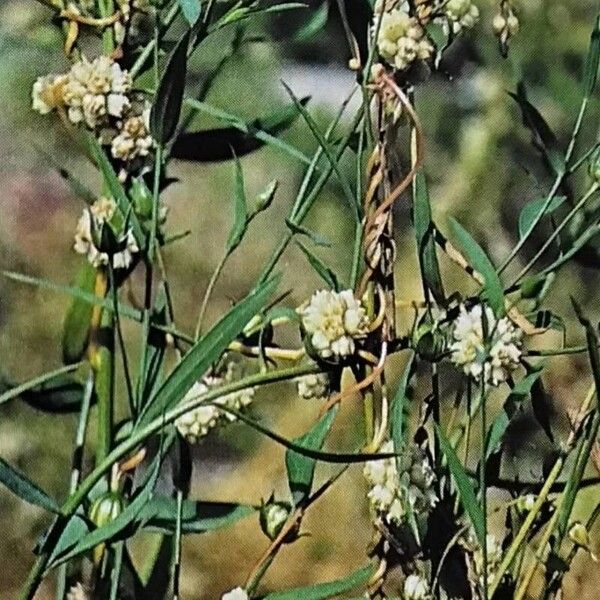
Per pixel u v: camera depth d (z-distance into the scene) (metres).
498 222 0.44
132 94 0.21
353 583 0.21
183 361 0.19
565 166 0.22
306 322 0.19
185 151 0.24
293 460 0.21
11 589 0.42
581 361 0.36
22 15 0.38
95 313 0.23
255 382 0.19
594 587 0.33
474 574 0.21
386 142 0.20
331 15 0.25
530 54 0.44
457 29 0.21
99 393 0.22
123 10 0.22
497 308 0.20
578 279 0.37
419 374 0.27
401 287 0.42
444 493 0.21
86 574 0.25
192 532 0.22
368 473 0.21
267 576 0.42
